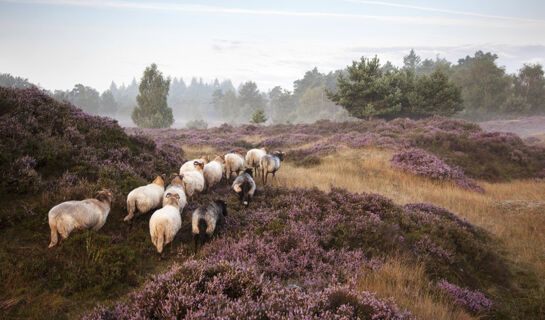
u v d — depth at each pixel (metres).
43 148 7.82
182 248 6.11
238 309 3.59
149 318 3.59
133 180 8.38
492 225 9.66
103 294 4.55
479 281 6.55
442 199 11.95
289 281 5.29
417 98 36.44
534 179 16.52
